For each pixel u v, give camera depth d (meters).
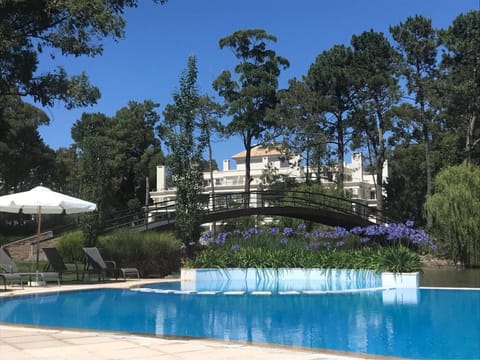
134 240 19.06
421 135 45.66
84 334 7.19
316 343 7.12
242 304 11.44
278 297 12.63
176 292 13.52
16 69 17.69
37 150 51.78
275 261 16.62
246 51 51.34
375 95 46.28
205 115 48.03
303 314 9.92
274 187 49.75
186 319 9.37
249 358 5.57
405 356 6.38
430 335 7.73
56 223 45.62
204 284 15.92
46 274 14.57
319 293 13.30
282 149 49.06
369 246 17.59
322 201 42.94
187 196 18.98
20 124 49.72
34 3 16.70
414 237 17.00
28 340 6.68
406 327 8.42
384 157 48.88
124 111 63.47
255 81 51.12
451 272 28.16
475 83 41.66
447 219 32.69
